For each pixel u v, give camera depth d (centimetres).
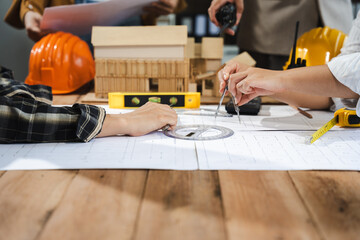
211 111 108
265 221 42
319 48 130
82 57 147
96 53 129
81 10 162
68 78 143
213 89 136
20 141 71
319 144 73
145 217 43
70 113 74
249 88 82
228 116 101
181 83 129
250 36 182
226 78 92
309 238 38
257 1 175
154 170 58
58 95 142
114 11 167
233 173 57
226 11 139
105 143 73
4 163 61
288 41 175
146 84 129
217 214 44
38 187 51
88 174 56
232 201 47
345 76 71
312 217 43
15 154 65
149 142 74
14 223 41
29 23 164
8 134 71
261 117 100
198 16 221
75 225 41
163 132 82
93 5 162
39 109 73
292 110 110
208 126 88
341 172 58
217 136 79
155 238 38
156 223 41
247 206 46
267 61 188
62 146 70
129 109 110
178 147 70
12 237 38
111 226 41
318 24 172
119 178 55
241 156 65
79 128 71
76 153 66
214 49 146
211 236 39
